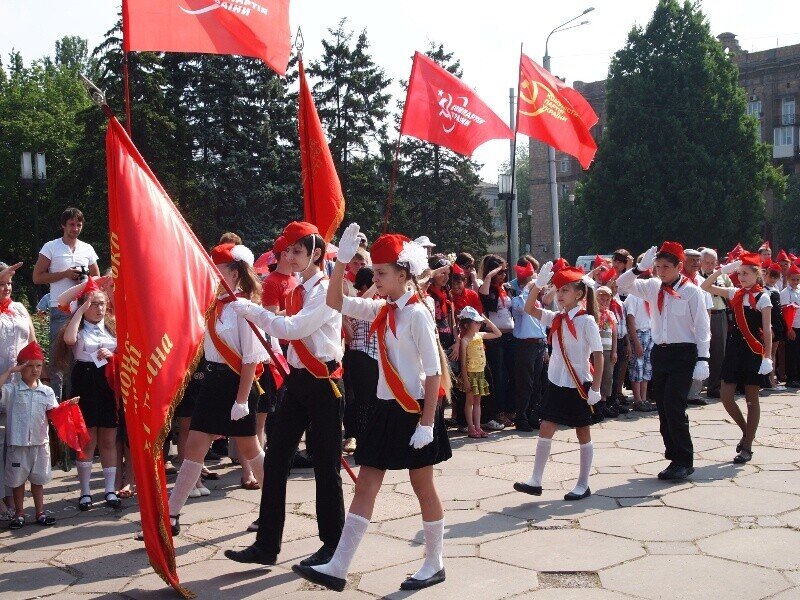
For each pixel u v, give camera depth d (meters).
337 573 4.20
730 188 37.25
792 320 11.95
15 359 6.31
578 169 57.94
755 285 7.32
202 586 4.54
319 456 4.74
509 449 8.21
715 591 4.26
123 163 4.41
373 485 4.30
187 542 5.37
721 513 5.71
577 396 6.18
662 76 37.75
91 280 6.69
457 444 8.55
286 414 4.80
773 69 55.41
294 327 4.48
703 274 11.24
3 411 5.90
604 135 38.91
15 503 5.85
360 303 4.52
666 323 6.81
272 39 5.59
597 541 5.14
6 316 6.33
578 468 7.28
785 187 39.91
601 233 39.06
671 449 6.81
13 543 5.47
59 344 6.54
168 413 4.27
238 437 5.32
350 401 7.88
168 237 4.44
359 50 35.34
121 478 6.82
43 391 6.01
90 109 30.45
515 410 9.39
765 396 11.57
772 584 4.34
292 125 31.67
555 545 5.08
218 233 30.38
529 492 6.24
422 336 4.25
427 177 37.12
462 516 5.80
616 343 9.80
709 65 37.62
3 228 42.19
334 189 6.45
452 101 8.88
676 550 4.93
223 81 30.09
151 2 5.11
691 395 10.79
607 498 6.21
